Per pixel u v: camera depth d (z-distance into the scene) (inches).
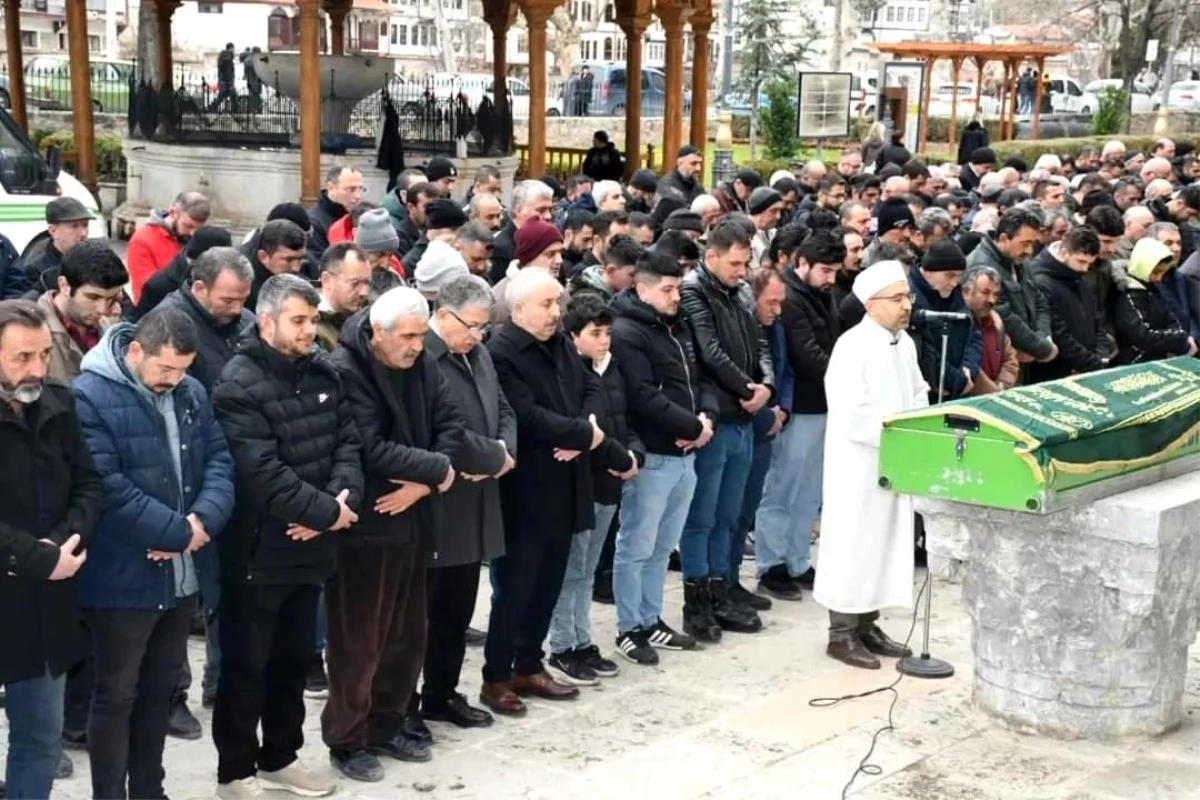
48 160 448.1
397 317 209.0
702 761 227.3
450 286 226.5
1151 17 1808.6
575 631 263.1
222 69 1000.2
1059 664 233.0
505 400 236.2
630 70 789.9
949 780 218.7
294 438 201.8
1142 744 232.4
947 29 2461.9
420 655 225.0
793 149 1142.3
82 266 231.9
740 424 284.7
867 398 265.6
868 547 268.8
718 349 278.5
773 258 318.7
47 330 177.0
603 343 249.4
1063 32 2364.7
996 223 401.7
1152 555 221.3
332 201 372.2
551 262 290.7
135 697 195.5
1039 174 558.3
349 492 203.8
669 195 394.9
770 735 237.6
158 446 191.3
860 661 271.9
